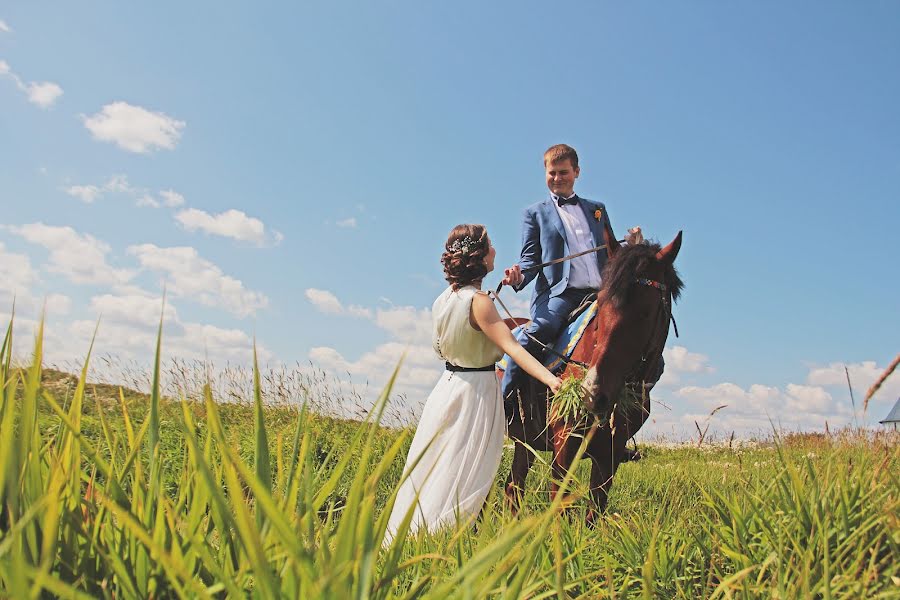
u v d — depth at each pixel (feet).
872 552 6.98
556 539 5.80
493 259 13.37
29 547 3.74
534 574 6.05
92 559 4.24
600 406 12.50
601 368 12.68
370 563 3.77
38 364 4.17
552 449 14.46
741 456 11.69
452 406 12.21
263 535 4.20
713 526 8.29
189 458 5.13
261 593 3.52
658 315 13.19
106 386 32.04
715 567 7.54
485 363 12.66
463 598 3.74
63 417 4.10
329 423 25.79
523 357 12.34
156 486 4.30
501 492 15.98
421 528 8.07
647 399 14.37
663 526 9.07
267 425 25.44
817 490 8.23
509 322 17.19
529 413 15.24
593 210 17.76
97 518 4.43
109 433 5.02
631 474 21.12
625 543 8.56
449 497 11.54
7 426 3.82
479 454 12.01
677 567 8.05
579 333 14.61
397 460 20.17
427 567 7.18
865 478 8.70
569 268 16.85
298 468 4.56
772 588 6.52
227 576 3.71
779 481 8.96
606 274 13.39
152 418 4.45
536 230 17.78
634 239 16.20
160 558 3.35
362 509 3.85
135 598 3.93
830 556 7.18
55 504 3.54
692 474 12.42
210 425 3.88
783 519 7.97
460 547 6.72
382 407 4.22
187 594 4.01
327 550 3.87
